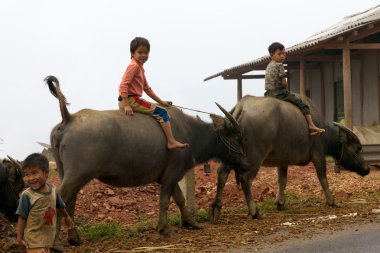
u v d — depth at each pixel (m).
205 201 12.96
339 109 25.06
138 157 8.27
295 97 11.05
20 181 8.54
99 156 7.84
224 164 10.19
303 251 7.28
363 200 12.48
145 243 8.41
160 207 8.87
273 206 11.84
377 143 19.58
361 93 23.56
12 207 8.59
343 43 19.03
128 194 13.50
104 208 12.55
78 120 7.90
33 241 5.93
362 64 23.47
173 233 8.98
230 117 9.73
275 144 10.48
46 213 5.96
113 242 8.66
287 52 21.33
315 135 11.30
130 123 8.25
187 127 9.22
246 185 10.25
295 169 17.12
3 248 8.31
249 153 10.15
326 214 10.59
